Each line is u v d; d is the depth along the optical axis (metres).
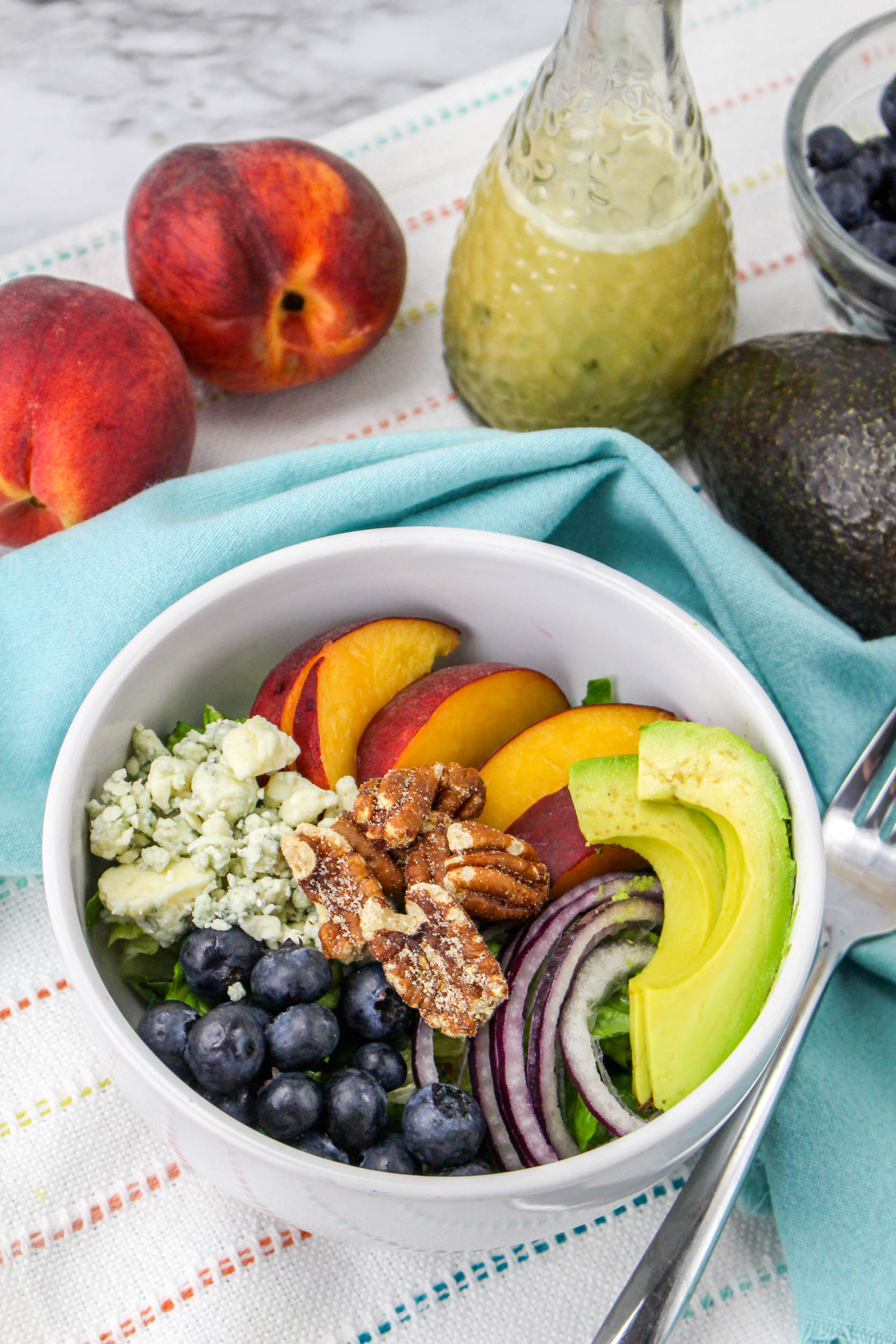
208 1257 0.63
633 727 0.63
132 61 0.87
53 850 0.58
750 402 0.68
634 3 0.65
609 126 0.67
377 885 0.60
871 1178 0.63
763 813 0.60
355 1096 0.59
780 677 0.68
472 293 0.71
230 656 0.64
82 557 0.65
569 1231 0.64
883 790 0.67
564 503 0.67
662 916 0.61
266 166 0.70
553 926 0.60
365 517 0.66
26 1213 0.63
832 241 0.71
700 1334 0.63
